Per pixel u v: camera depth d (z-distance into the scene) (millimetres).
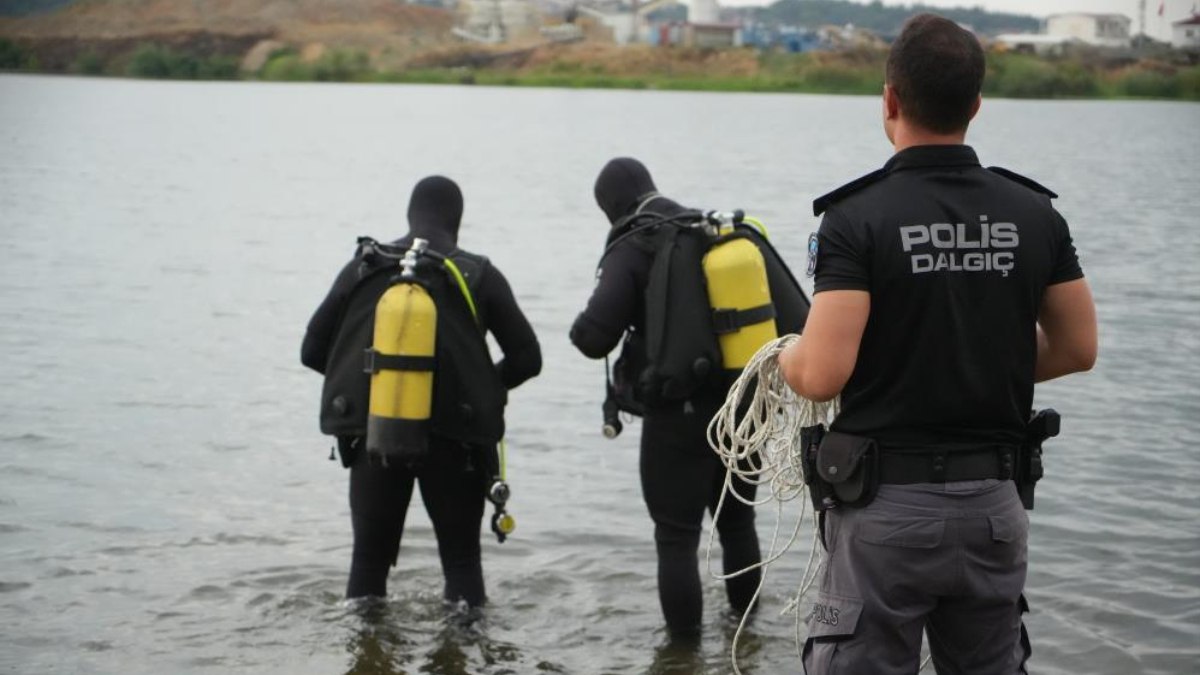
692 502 5578
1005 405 3582
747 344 5328
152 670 5395
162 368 10867
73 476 7980
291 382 10492
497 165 35812
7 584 6281
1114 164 37188
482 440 5637
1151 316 13344
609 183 5762
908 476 3564
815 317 3568
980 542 3561
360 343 5609
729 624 5875
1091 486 7863
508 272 16078
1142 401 9930
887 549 3564
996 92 105312
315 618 5965
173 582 6367
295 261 17219
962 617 3652
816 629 3707
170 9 171500
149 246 18422
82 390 10070
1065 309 3684
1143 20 102938
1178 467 8258
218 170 32906
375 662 5523
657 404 5457
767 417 4555
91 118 59812
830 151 43125
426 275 5609
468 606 5895
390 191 27938
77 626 5824
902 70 3627
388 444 5418
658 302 5371
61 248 17984
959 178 3602
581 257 17703
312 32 167375
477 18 171250
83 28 172375
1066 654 5574
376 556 5961
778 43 151750
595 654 5637
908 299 3531
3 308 13344
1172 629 5809
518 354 5840
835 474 3635
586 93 117062
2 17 175625
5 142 42281
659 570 5660
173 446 8672
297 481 8016
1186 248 18891
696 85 135375
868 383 3617
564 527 7258
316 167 34438
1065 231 3695
